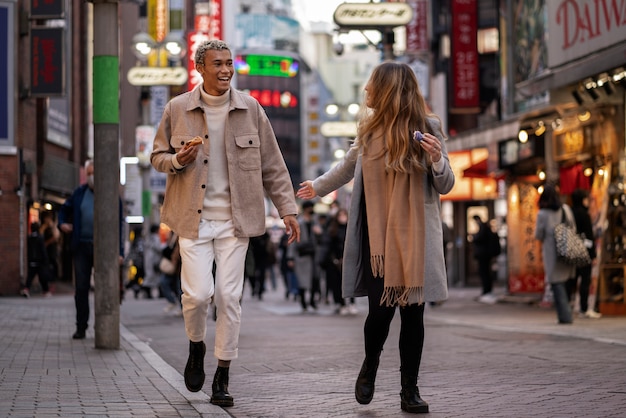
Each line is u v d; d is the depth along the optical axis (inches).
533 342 516.7
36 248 1139.3
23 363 416.5
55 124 1354.6
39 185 1288.1
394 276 278.5
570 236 652.1
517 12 1063.6
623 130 765.3
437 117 288.5
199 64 310.3
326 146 5595.5
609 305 722.8
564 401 309.0
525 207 1003.3
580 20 748.0
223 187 307.4
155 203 2133.4
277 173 317.1
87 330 605.0
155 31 1894.7
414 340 289.3
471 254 1551.4
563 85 766.5
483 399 315.3
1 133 1160.2
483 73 1355.8
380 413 289.6
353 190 288.8
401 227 279.0
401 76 283.1
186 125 307.4
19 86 1183.6
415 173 280.8
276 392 339.6
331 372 400.2
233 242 306.8
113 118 485.7
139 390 331.6
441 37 1616.6
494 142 1090.7
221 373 305.9
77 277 540.1
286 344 534.3
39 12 1159.0
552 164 903.7
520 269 1010.7
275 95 5324.8
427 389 340.8
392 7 1048.2
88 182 540.7
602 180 789.9
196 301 303.1
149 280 1314.0
